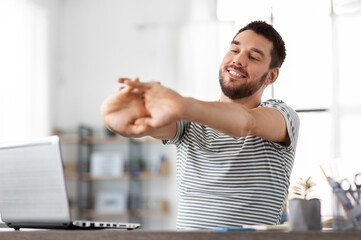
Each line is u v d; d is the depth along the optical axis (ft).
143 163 19.22
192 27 19.11
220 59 18.43
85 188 19.90
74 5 20.75
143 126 3.73
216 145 5.26
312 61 16.12
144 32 19.98
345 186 3.63
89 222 4.25
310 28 16.21
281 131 4.82
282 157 5.18
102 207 18.63
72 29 20.65
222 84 5.68
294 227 3.70
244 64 5.53
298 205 3.70
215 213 5.06
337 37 16.01
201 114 3.62
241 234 3.26
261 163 5.11
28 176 4.32
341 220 3.56
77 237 3.54
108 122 3.85
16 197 4.42
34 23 18.01
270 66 5.71
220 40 18.34
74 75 20.45
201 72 18.74
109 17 20.44
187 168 5.34
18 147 4.32
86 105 20.25
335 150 15.49
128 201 19.12
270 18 16.40
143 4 20.10
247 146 5.13
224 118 3.76
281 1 16.35
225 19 16.83
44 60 18.71
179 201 5.41
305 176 15.28
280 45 5.78
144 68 19.79
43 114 18.28
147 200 19.25
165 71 19.39
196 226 5.10
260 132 4.50
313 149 15.62
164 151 19.45
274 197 5.14
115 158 18.74
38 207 4.30
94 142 19.72
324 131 15.69
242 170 5.12
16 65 16.55
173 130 5.31
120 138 19.04
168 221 18.97
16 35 16.69
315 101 15.96
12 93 16.20
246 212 5.02
